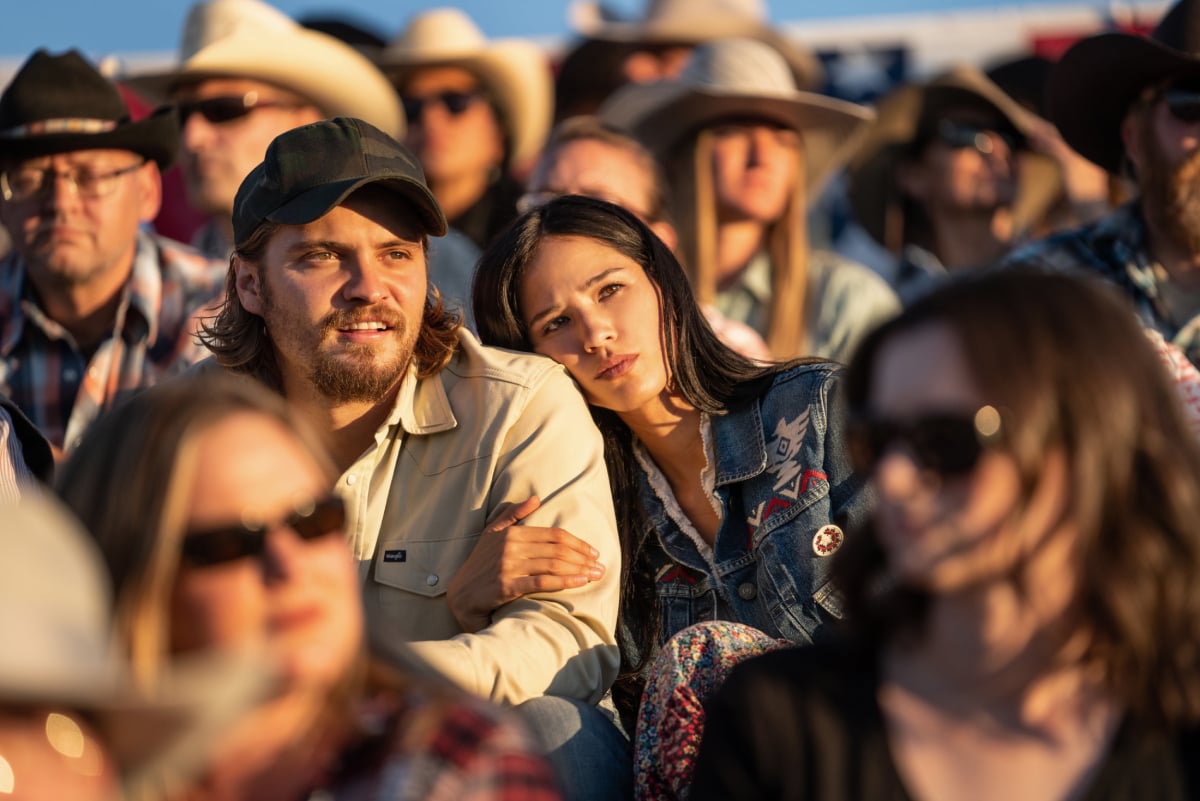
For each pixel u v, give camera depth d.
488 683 3.72
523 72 8.59
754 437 4.38
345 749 2.34
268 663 2.01
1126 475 2.45
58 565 1.95
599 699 4.02
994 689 2.54
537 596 3.99
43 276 6.18
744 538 4.36
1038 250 6.04
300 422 2.44
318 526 2.33
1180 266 5.77
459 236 6.79
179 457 2.28
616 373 4.31
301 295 4.21
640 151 6.43
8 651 1.82
